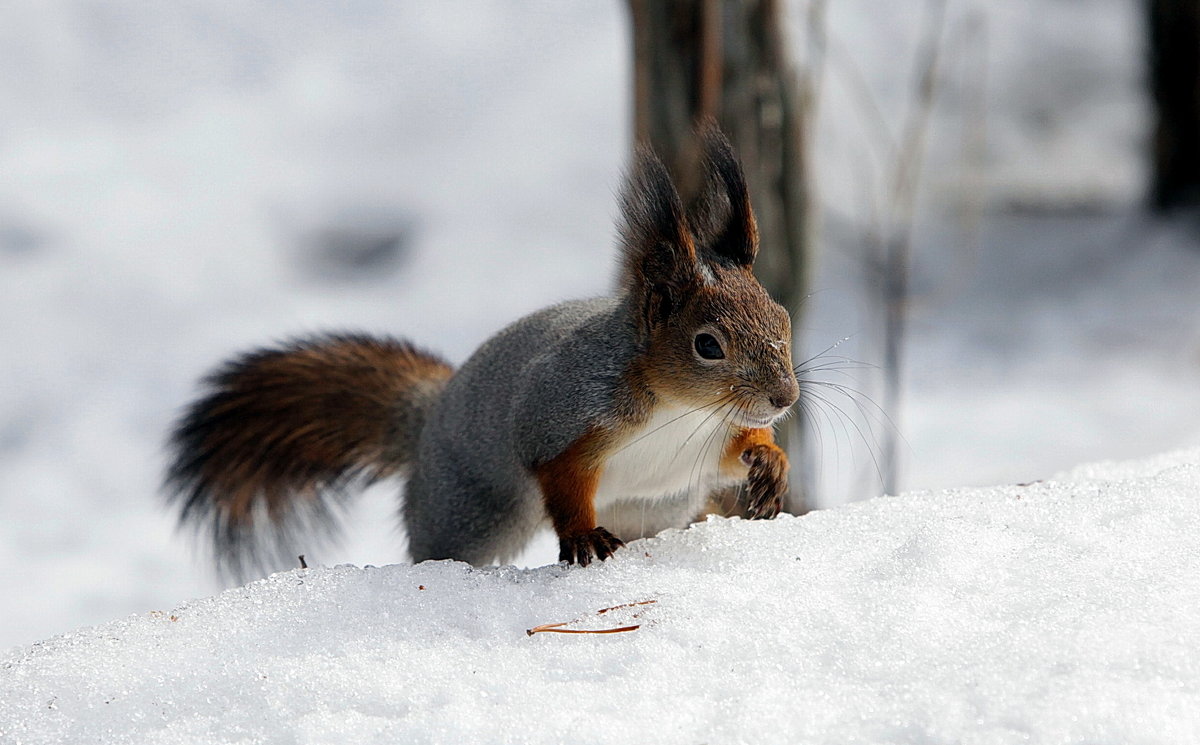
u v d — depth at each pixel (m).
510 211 26.17
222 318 22.72
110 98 28.55
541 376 7.47
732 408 7.09
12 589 13.85
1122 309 20.91
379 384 9.28
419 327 22.81
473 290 24.19
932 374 19.08
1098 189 25.22
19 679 5.34
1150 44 23.06
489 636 5.50
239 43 30.33
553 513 7.34
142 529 15.39
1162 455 7.45
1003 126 27.11
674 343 7.17
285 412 9.38
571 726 4.58
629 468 7.63
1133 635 4.68
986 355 19.67
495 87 29.39
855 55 28.28
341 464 9.41
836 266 22.62
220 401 9.46
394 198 26.58
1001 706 4.38
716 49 10.14
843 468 15.55
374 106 29.02
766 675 4.84
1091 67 29.02
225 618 5.81
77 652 5.55
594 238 25.31
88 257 23.72
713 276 7.22
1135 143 26.80
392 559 13.38
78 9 29.91
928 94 13.58
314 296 24.05
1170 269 21.78
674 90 10.22
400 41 30.73
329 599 5.94
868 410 17.17
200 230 24.92
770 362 7.03
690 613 5.42
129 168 26.39
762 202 10.52
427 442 8.42
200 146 27.41
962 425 17.22
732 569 6.04
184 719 4.93
